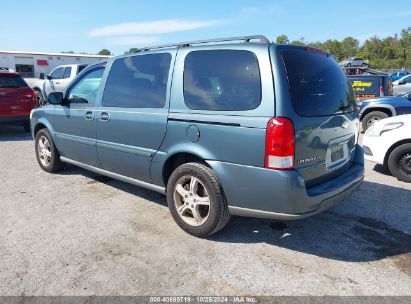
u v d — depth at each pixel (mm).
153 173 3959
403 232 3756
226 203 3373
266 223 3936
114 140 4352
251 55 3166
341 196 3373
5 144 8469
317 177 3275
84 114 4742
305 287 2836
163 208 4352
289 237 3637
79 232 3736
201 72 3492
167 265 3135
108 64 4570
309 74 3258
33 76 46625
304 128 3043
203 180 3396
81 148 4941
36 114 5820
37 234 3695
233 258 3250
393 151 5480
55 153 5590
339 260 3219
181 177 3602
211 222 3424
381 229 3818
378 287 2838
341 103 3594
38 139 5867
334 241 3561
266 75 3039
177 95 3645
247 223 3932
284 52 3133
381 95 11398
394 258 3256
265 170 3012
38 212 4250
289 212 3033
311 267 3109
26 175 5730
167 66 3805
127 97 4207
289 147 2945
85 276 2977
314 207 3105
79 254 3311
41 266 3121
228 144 3199
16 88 9430
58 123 5309
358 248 3428
